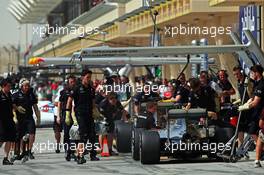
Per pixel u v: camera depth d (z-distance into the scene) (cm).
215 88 5750
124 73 8562
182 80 6156
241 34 8456
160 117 5181
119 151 5784
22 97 5472
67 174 4597
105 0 14862
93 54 5078
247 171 4491
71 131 5269
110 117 5806
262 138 4578
